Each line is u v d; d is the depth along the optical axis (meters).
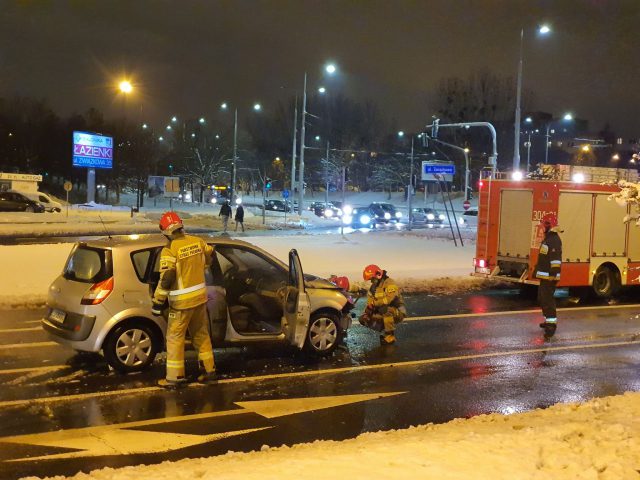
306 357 9.10
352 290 10.53
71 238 31.33
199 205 71.94
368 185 95.50
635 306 14.24
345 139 89.12
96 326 7.75
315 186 99.50
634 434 5.19
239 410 6.79
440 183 38.56
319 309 9.09
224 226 36.94
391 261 19.88
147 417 6.51
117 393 7.25
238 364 8.65
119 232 35.91
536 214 14.40
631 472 4.30
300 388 7.64
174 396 7.21
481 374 8.45
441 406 7.09
